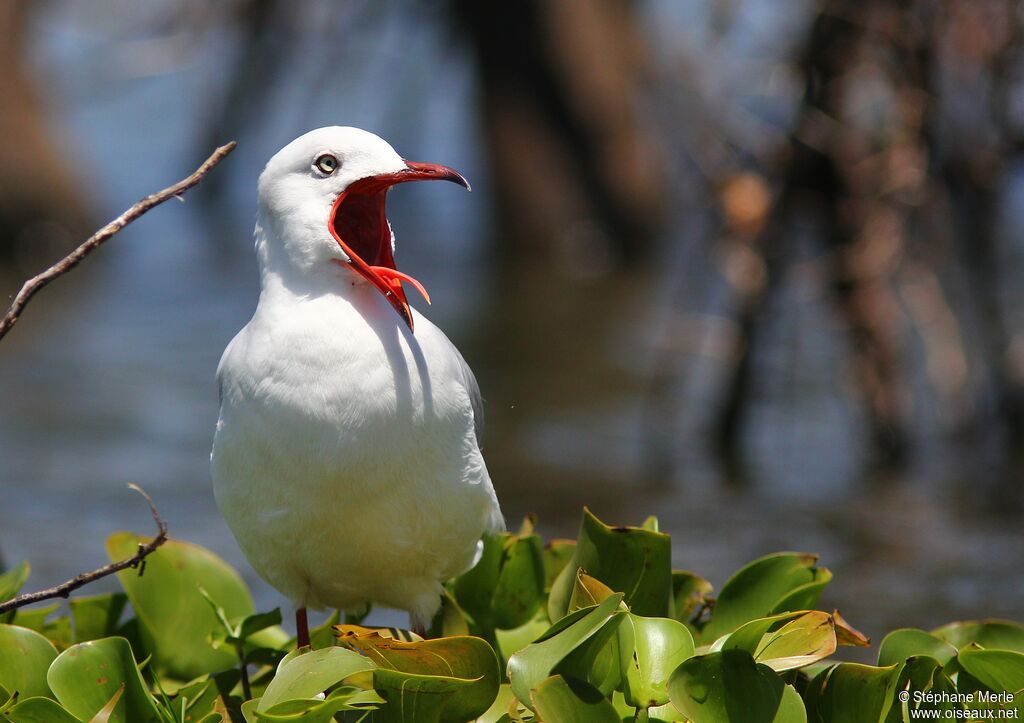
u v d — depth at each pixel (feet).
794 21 46.75
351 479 17.40
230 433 17.84
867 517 40.88
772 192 46.01
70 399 53.11
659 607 18.70
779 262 46.93
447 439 17.89
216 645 20.02
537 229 88.58
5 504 40.63
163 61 93.09
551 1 87.35
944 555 37.27
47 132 82.84
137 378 56.49
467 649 16.01
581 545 18.63
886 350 46.75
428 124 109.40
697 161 49.70
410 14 95.55
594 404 54.13
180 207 96.94
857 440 49.29
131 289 75.77
